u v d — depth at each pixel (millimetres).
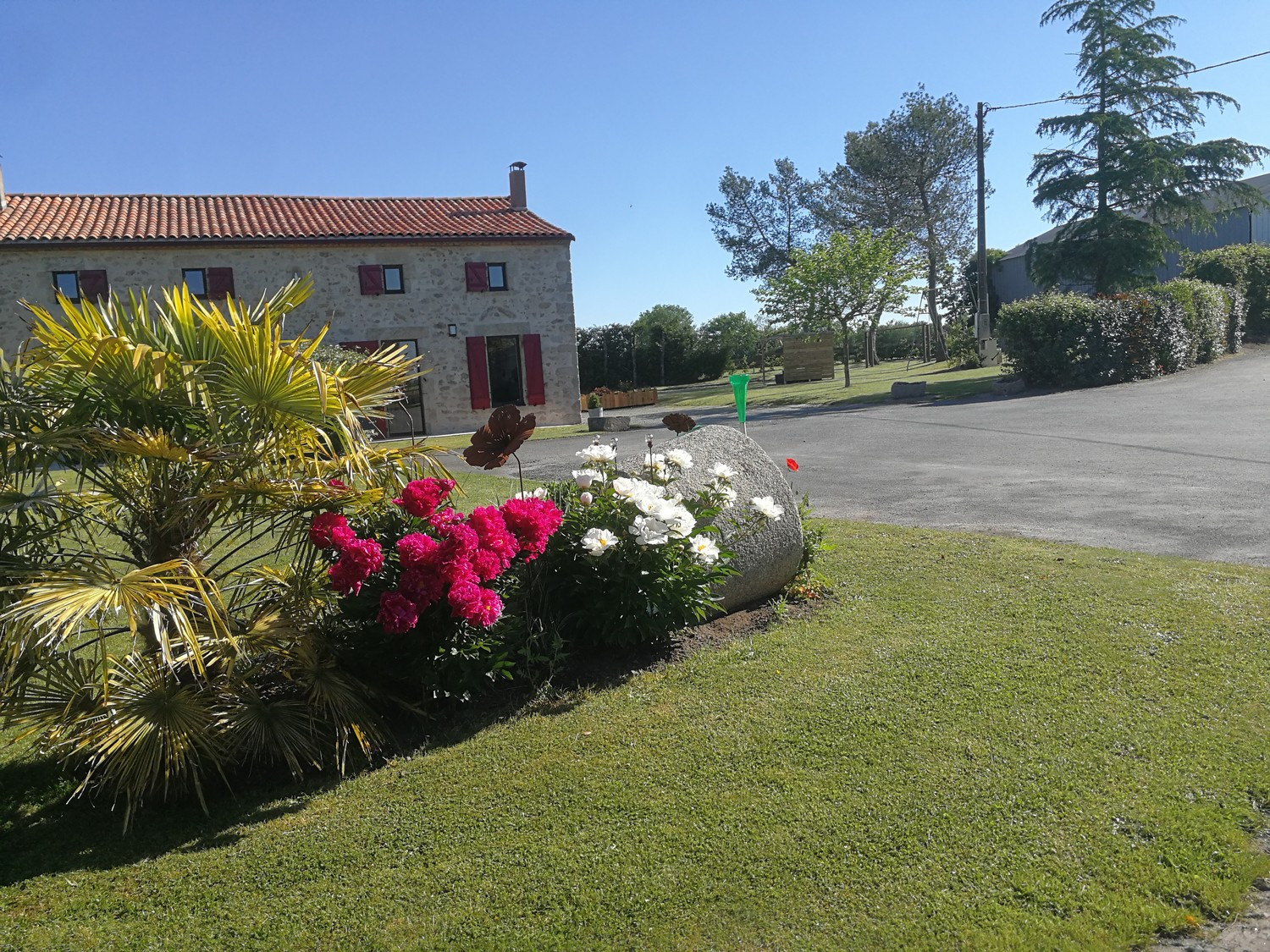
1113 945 2252
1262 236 33344
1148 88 27812
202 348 3580
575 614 4191
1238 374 18062
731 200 48438
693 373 45719
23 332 18641
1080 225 29578
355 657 3711
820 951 2279
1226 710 3449
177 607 3031
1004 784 3010
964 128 40594
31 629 2762
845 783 3086
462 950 2361
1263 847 2623
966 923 2354
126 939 2486
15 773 3576
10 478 3248
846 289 25719
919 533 6547
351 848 2877
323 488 3453
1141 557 5504
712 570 4340
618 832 2869
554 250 23172
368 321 21609
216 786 3373
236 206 22500
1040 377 19406
